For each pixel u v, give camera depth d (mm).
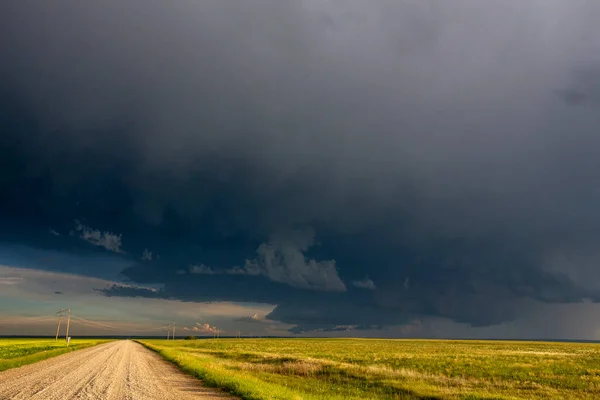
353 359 50469
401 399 22188
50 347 76500
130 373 27078
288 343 134000
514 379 31812
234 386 19062
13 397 16500
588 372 36500
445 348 93062
